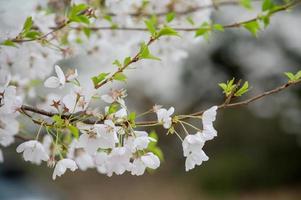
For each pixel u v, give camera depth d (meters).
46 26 3.47
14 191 11.26
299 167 19.17
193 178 20.30
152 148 3.48
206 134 2.69
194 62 18.55
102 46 4.18
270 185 19.22
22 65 3.46
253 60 17.97
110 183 22.09
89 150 2.58
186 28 3.94
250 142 20.03
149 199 19.66
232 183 19.22
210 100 19.25
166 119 2.68
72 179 22.22
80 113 2.63
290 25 17.50
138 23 4.02
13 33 2.98
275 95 17.36
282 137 19.36
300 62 17.83
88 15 3.23
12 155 13.77
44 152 2.70
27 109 2.65
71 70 2.65
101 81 2.67
